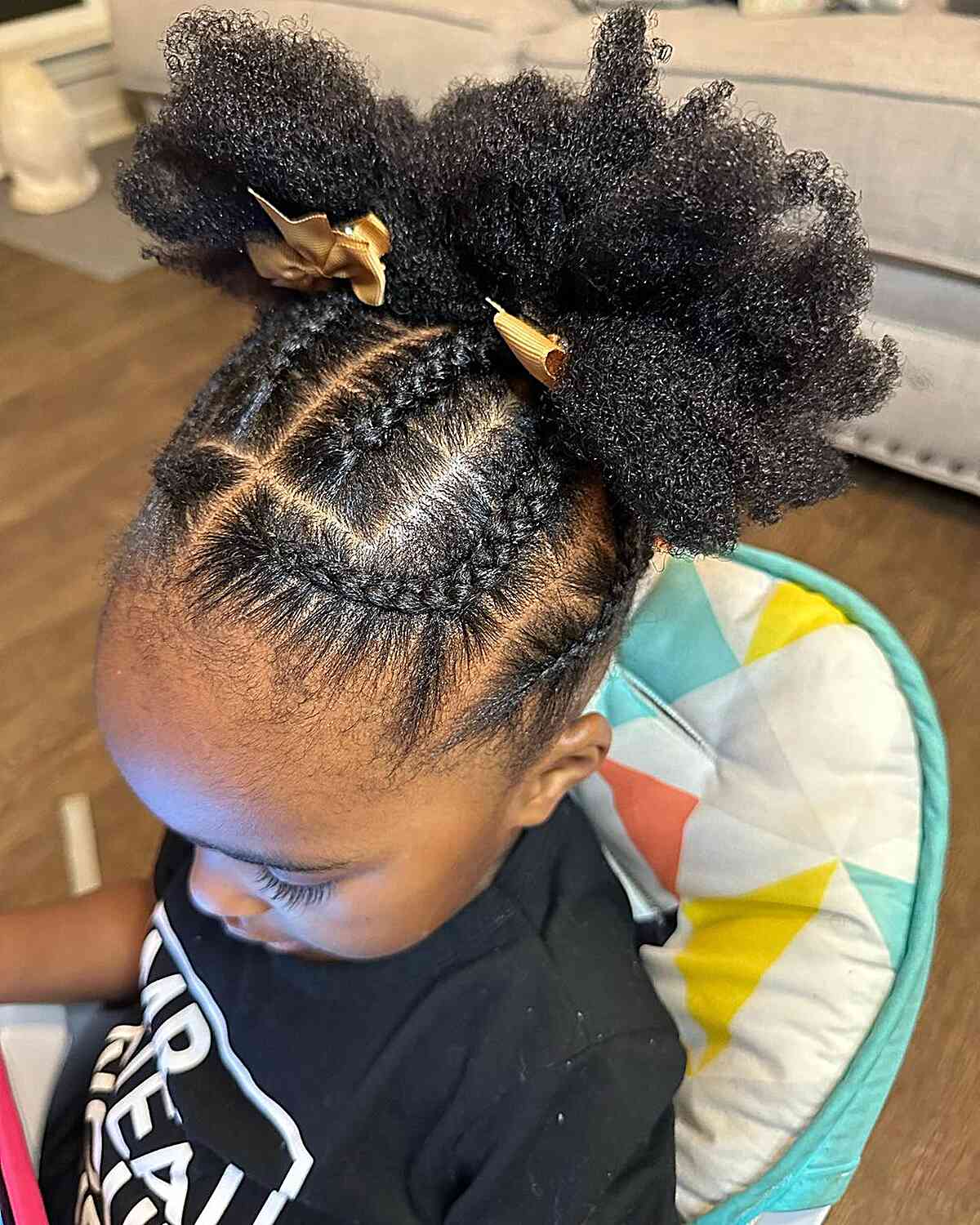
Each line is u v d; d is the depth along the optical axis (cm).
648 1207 46
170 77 39
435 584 36
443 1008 50
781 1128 51
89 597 132
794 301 33
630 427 33
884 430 133
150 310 187
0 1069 53
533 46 138
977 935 95
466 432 37
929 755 55
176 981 59
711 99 36
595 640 41
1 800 111
